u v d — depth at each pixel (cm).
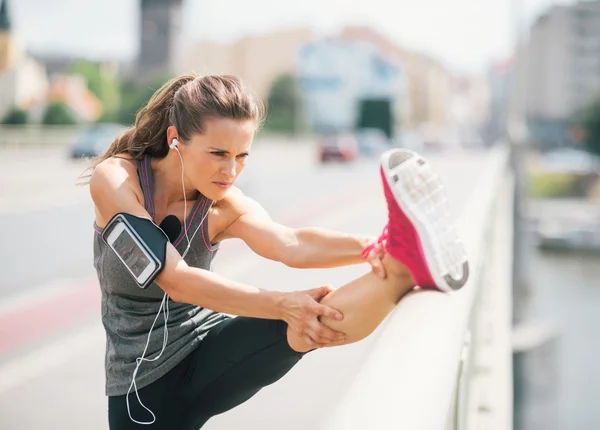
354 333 184
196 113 192
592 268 4103
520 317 1588
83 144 3062
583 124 8312
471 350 263
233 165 197
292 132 7119
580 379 2352
